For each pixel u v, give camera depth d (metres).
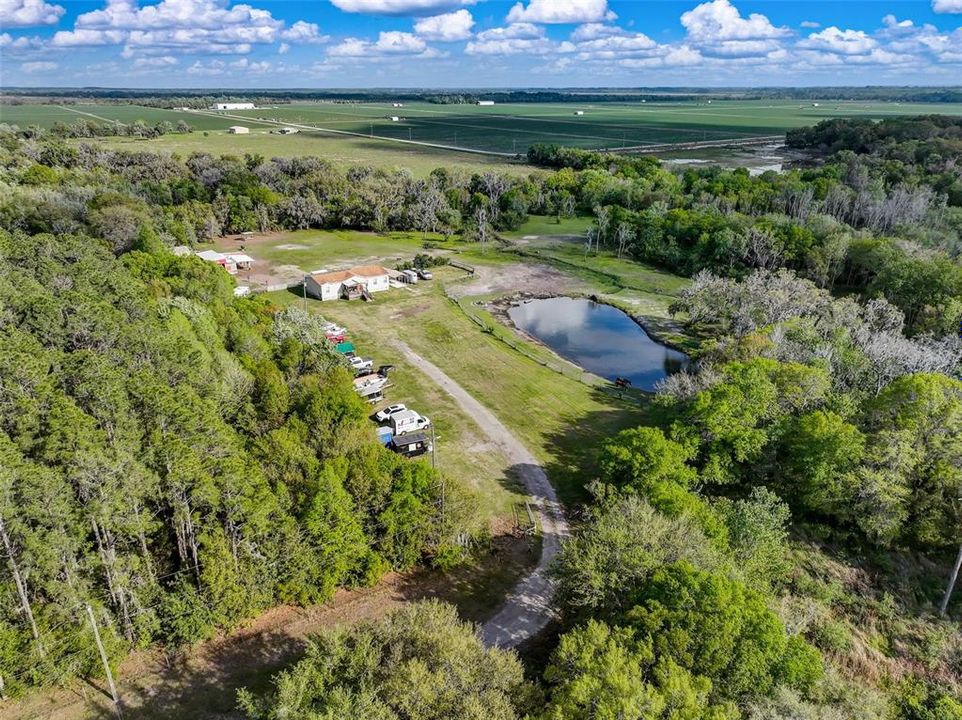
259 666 35.06
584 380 74.88
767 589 39.09
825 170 165.00
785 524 48.06
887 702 34.62
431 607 31.52
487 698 26.83
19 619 31.67
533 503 51.34
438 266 118.25
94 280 58.38
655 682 28.75
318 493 38.94
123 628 34.03
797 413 54.69
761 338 65.69
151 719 31.69
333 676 27.88
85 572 33.41
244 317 67.31
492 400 68.44
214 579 34.75
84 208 103.88
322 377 56.12
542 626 38.56
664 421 57.66
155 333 49.69
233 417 47.34
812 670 30.48
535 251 130.12
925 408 48.06
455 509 42.88
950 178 149.75
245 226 136.25
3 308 46.94
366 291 98.62
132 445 35.16
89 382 37.44
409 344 82.44
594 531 38.25
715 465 50.56
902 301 88.50
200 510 36.75
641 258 125.00
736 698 29.05
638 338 91.50
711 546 38.34
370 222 143.38
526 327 94.12
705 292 86.88
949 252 105.06
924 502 45.97
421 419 60.41
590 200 161.00
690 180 165.38
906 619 41.28
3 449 30.61
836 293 101.38
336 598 40.25
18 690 31.38
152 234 91.75
